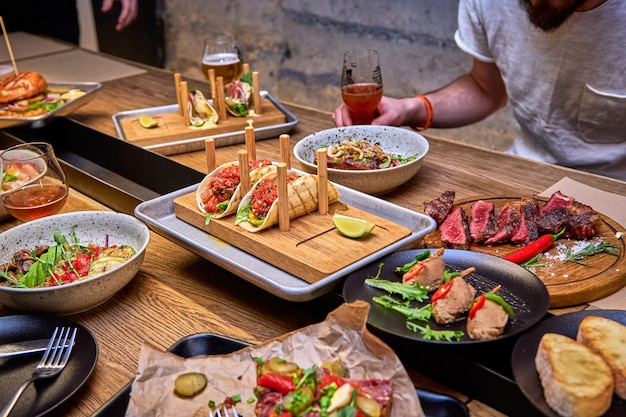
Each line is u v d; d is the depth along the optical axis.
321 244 1.37
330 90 4.23
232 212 1.51
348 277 1.26
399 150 1.98
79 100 2.38
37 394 1.09
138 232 1.46
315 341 1.09
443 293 1.15
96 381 1.15
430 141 2.19
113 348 1.24
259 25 4.43
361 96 2.08
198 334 1.19
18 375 1.15
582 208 1.50
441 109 2.56
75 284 1.26
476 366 1.06
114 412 1.04
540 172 1.89
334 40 4.06
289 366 1.03
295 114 2.52
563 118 2.41
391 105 2.33
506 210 1.51
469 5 2.51
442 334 1.09
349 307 1.06
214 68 2.41
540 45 2.34
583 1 2.14
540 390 0.98
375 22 3.82
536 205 1.56
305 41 4.22
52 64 3.22
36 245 1.49
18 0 4.01
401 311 1.17
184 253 1.57
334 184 1.62
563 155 2.46
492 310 1.10
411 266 1.28
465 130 3.83
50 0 4.16
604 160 2.37
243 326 1.29
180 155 2.13
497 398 1.05
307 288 1.21
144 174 1.99
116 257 1.41
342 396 0.96
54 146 2.35
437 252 1.29
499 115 3.64
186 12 4.83
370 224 1.38
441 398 1.01
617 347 1.01
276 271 1.36
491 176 1.89
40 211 1.56
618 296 1.31
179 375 1.06
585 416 0.92
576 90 2.32
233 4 4.50
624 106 2.25
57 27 4.23
